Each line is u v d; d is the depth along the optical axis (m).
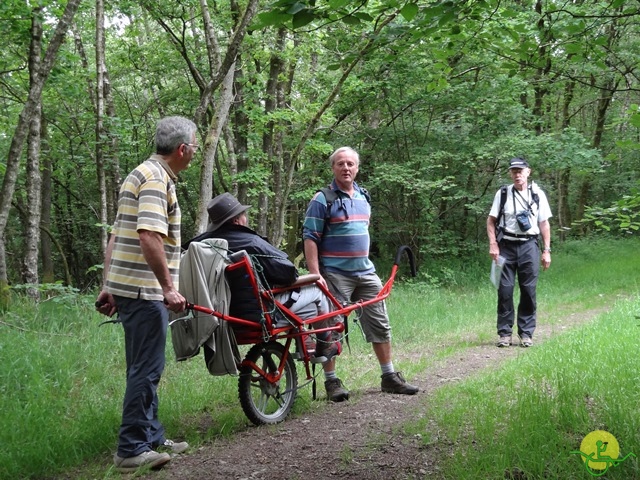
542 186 16.58
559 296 11.34
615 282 12.69
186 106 13.91
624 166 17.64
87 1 13.23
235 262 4.18
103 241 11.97
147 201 3.51
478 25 4.45
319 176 16.09
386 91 14.27
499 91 14.13
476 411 4.21
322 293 4.84
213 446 3.96
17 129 7.48
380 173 14.20
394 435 3.96
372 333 5.15
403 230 15.80
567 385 4.29
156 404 3.87
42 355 5.43
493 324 8.77
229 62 7.13
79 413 4.39
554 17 4.49
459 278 14.73
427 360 6.51
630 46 12.11
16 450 3.62
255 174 11.48
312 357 4.77
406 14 3.58
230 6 10.95
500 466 3.11
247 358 4.32
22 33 9.16
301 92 14.34
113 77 15.42
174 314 4.07
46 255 16.59
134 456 3.56
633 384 4.37
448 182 14.97
